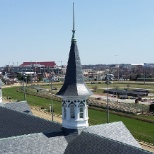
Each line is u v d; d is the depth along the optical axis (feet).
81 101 174.70
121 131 181.68
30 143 159.02
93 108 506.07
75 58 177.88
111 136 174.29
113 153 139.33
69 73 177.88
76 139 164.96
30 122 203.92
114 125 182.60
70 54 179.32
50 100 621.72
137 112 463.83
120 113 457.68
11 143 155.33
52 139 165.99
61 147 163.43
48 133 169.27
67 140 168.96
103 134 172.86
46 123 191.31
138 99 594.65
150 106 476.13
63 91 176.04
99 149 146.61
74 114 174.09
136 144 180.55
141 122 395.55
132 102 581.53
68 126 173.78
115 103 558.56
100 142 149.79
